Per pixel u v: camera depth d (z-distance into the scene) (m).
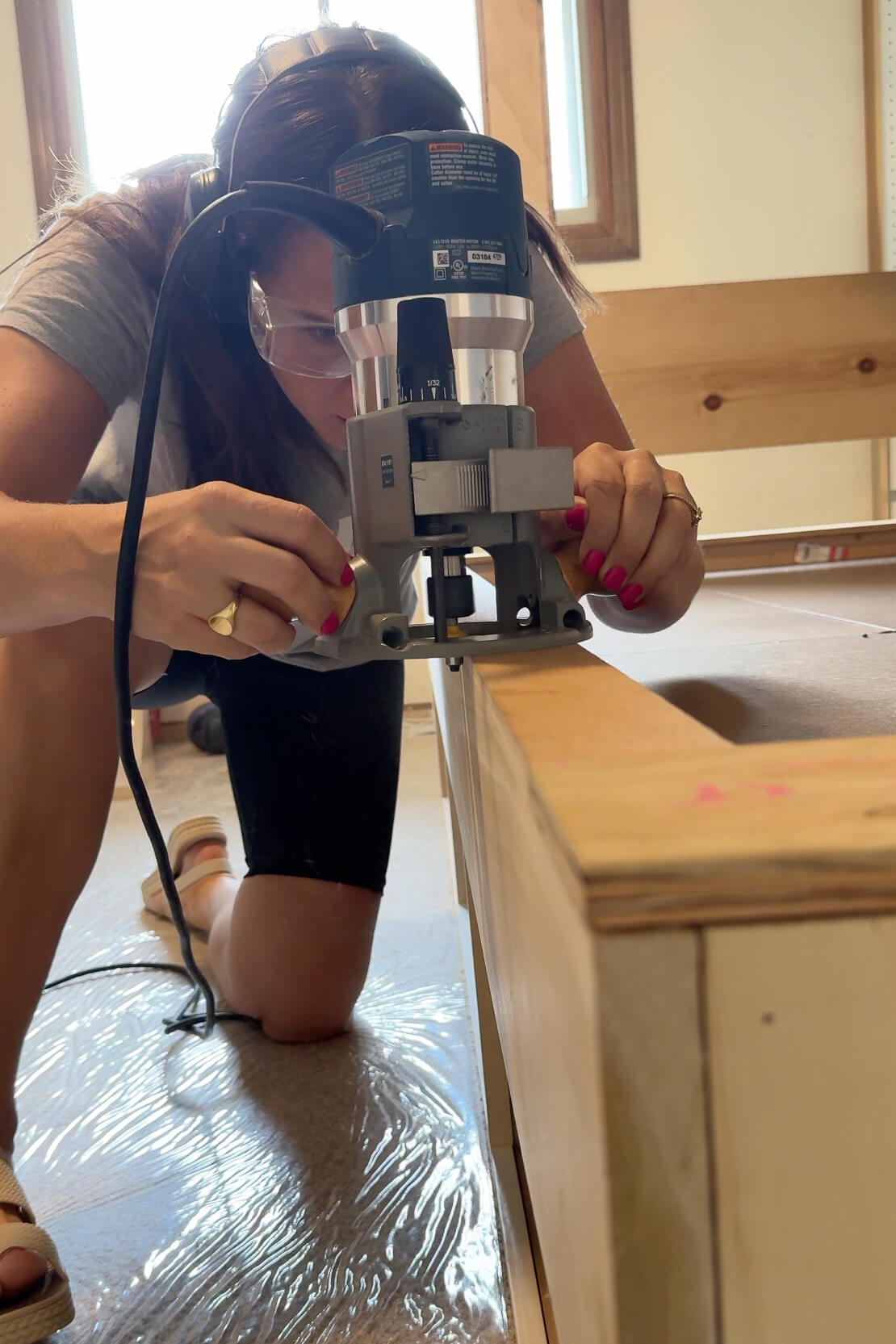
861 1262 0.18
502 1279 0.72
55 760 0.80
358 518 0.52
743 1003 0.17
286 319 0.69
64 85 2.49
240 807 1.13
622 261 2.53
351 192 0.51
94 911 1.53
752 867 0.17
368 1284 0.72
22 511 0.60
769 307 1.66
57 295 0.74
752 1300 0.18
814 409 1.68
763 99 2.48
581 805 0.20
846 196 2.53
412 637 0.54
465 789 0.58
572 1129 0.20
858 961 0.17
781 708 0.46
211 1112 0.97
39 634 0.79
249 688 1.09
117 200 0.80
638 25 2.44
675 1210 0.17
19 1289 0.67
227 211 0.51
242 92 0.68
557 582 0.55
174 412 0.85
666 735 0.27
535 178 1.64
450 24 2.43
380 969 1.28
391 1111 0.95
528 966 0.26
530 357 0.94
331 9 2.36
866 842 0.17
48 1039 1.13
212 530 0.52
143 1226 0.80
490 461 0.47
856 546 1.61
